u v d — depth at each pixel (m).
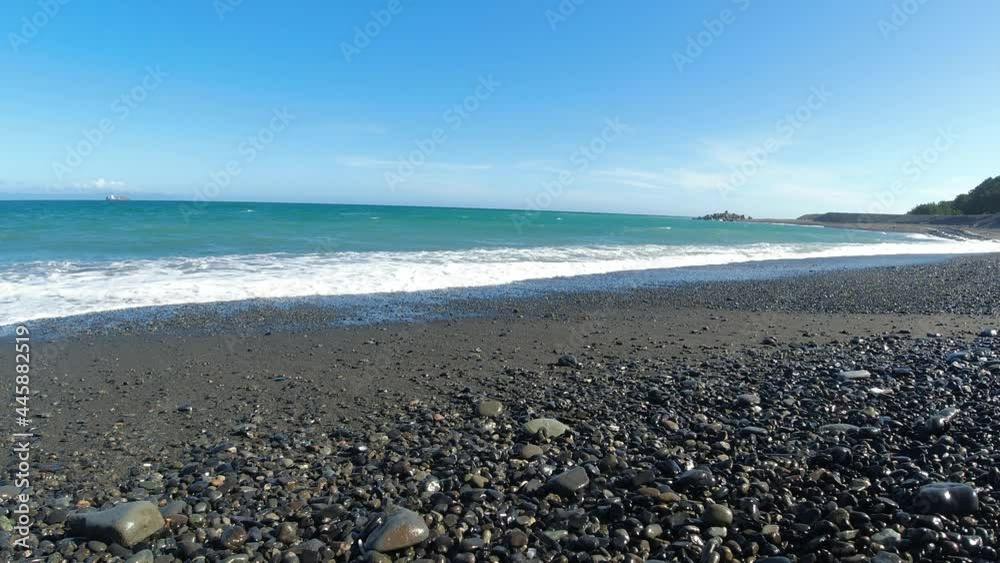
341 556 3.28
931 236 49.59
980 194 82.06
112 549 3.32
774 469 4.29
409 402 6.23
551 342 9.09
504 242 26.02
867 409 5.64
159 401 6.23
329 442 5.12
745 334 9.79
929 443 4.70
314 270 15.47
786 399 6.05
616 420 5.57
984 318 11.37
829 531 3.35
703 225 62.44
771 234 46.47
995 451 4.43
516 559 3.19
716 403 6.03
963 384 6.41
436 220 43.44
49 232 23.19
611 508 3.68
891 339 9.22
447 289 14.07
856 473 4.14
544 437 5.09
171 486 4.21
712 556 3.17
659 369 7.53
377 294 13.08
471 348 8.63
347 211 64.81
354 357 8.05
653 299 13.42
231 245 20.36
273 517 3.70
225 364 7.64
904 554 3.13
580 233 34.56
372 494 4.04
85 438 5.22
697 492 3.92
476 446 4.95
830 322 10.97
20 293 11.45
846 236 47.62
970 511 3.46
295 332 9.45
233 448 4.95
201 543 3.41
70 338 8.71
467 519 3.62
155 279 13.30
